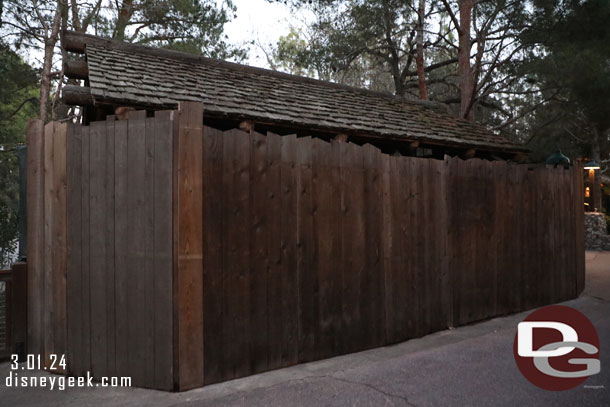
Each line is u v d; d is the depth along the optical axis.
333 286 5.35
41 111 15.47
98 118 5.79
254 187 4.77
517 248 7.59
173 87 5.89
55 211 4.83
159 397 4.11
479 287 6.96
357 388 4.30
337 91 8.75
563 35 12.70
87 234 4.65
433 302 6.36
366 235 5.68
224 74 7.33
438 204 6.49
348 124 6.74
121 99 5.03
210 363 4.42
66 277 4.75
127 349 4.44
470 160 6.94
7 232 8.80
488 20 15.14
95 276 4.60
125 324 4.45
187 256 4.27
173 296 4.25
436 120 9.09
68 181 4.75
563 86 14.39
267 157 4.88
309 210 5.19
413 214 6.18
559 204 8.46
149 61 6.71
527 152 9.31
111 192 4.54
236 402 3.99
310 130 6.34
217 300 4.48
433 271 6.38
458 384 4.40
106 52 6.49
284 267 4.96
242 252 4.67
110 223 4.54
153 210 4.34
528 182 7.86
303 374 4.71
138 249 4.41
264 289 4.81
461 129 9.03
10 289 5.14
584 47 12.77
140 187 4.41
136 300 4.41
